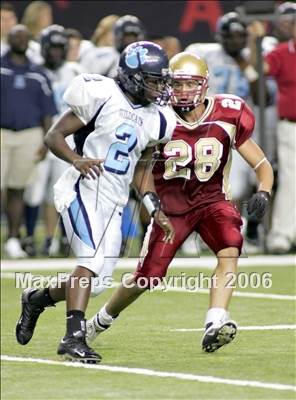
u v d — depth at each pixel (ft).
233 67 154.20
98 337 96.22
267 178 89.66
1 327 102.68
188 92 87.76
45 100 154.20
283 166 154.51
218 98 90.22
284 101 152.76
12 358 86.89
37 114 154.51
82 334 82.99
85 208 82.99
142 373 79.87
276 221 156.76
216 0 181.98
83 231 82.58
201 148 88.74
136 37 153.28
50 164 157.28
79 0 182.80
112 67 155.94
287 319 105.29
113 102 83.20
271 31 173.06
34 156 154.51
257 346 90.74
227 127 89.30
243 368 81.41
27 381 78.02
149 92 83.25
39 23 166.30
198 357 86.12
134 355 87.30
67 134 83.41
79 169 81.92
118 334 97.86
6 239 166.09
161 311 111.86
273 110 162.61
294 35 152.15
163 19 183.11
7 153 153.89
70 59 163.43
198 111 89.20
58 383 77.10
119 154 83.61
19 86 153.17
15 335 96.94
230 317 106.63
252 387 74.74
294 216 155.84
